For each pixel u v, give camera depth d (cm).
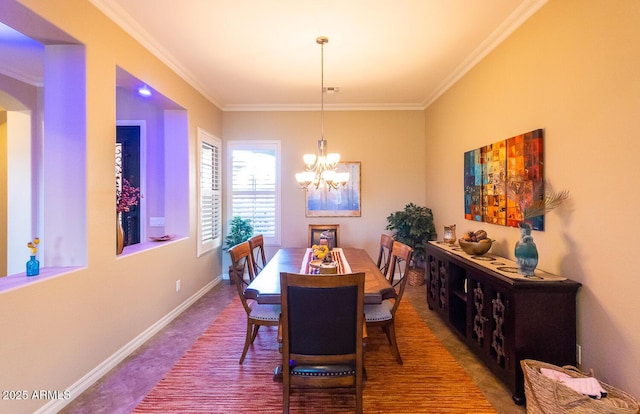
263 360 264
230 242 486
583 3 203
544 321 207
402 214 473
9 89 362
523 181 261
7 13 186
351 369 177
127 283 271
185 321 346
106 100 246
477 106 344
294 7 252
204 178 443
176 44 311
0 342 167
